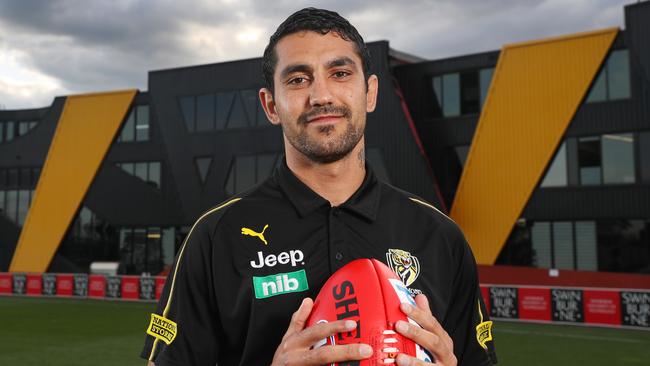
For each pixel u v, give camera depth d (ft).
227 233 5.27
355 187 5.47
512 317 45.83
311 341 4.23
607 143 60.54
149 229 83.87
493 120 64.39
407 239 5.44
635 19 58.54
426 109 69.97
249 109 77.15
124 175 84.58
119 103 84.79
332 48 5.00
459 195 65.67
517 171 63.05
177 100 81.20
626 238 59.88
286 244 5.16
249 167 76.79
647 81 57.82
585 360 30.17
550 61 62.08
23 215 90.22
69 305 59.16
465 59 67.77
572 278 55.47
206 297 5.26
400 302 4.40
